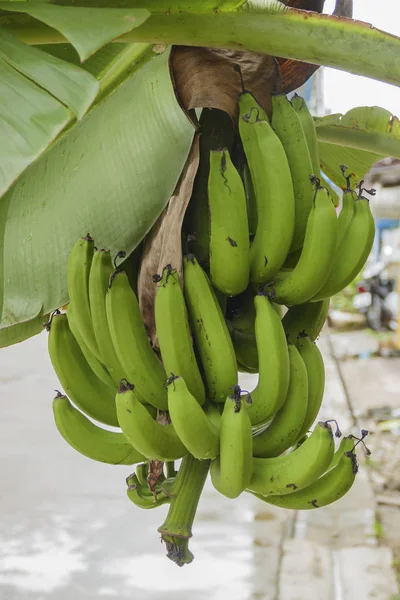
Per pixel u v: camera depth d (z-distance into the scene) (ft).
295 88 5.75
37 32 4.80
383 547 14.94
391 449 22.35
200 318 4.49
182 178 4.61
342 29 4.50
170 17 4.42
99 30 3.66
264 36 4.51
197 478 4.59
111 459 4.86
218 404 4.58
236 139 4.95
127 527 16.46
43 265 5.15
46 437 23.49
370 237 4.72
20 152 3.51
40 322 6.00
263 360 4.43
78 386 4.92
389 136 6.63
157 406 4.56
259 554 14.98
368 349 40.98
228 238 4.43
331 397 29.71
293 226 4.55
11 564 14.60
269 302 4.49
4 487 18.81
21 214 5.30
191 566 14.52
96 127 5.11
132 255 5.19
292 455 4.27
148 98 4.82
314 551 14.88
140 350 4.50
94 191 4.95
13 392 30.30
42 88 3.72
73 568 14.43
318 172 5.16
